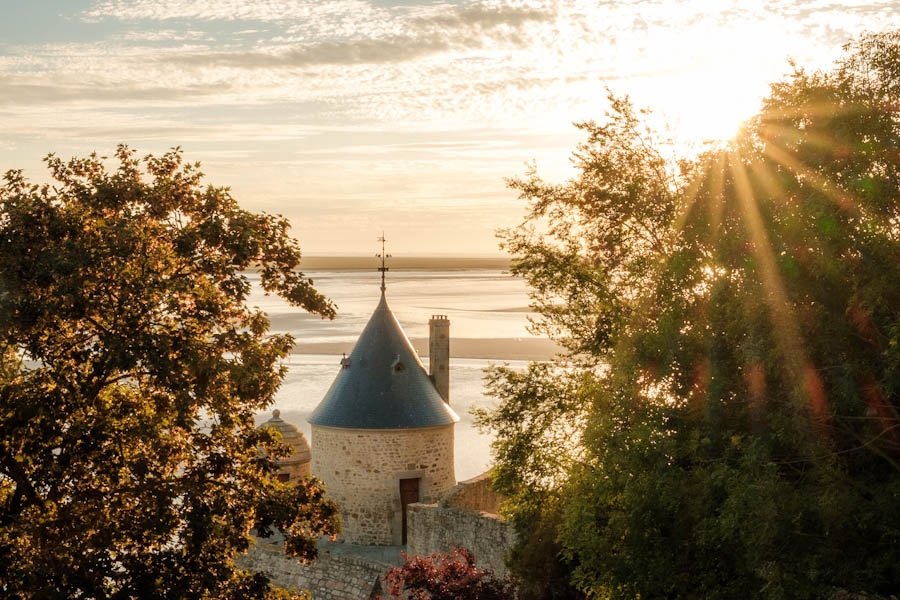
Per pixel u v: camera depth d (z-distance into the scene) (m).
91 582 15.57
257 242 18.55
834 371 16.34
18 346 16.94
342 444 38.41
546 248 26.53
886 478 16.56
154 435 16.53
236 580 17.80
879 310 16.09
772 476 16.02
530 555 26.41
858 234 16.25
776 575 16.14
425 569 24.95
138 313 16.88
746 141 18.91
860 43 18.33
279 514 18.33
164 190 18.62
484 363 98.12
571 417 26.28
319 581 30.42
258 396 17.67
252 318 19.08
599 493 19.69
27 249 16.58
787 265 16.88
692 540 18.22
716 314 17.97
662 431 18.28
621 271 24.70
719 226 18.53
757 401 16.98
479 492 35.16
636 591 19.23
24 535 14.91
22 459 16.73
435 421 38.78
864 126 17.20
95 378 17.38
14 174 18.02
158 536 17.08
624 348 20.03
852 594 18.86
